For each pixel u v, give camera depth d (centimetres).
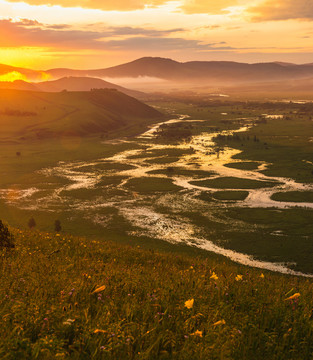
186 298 672
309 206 13725
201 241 10362
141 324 531
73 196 15425
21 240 1552
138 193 15800
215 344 468
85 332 482
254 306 668
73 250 1450
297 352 510
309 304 703
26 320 511
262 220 12262
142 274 927
